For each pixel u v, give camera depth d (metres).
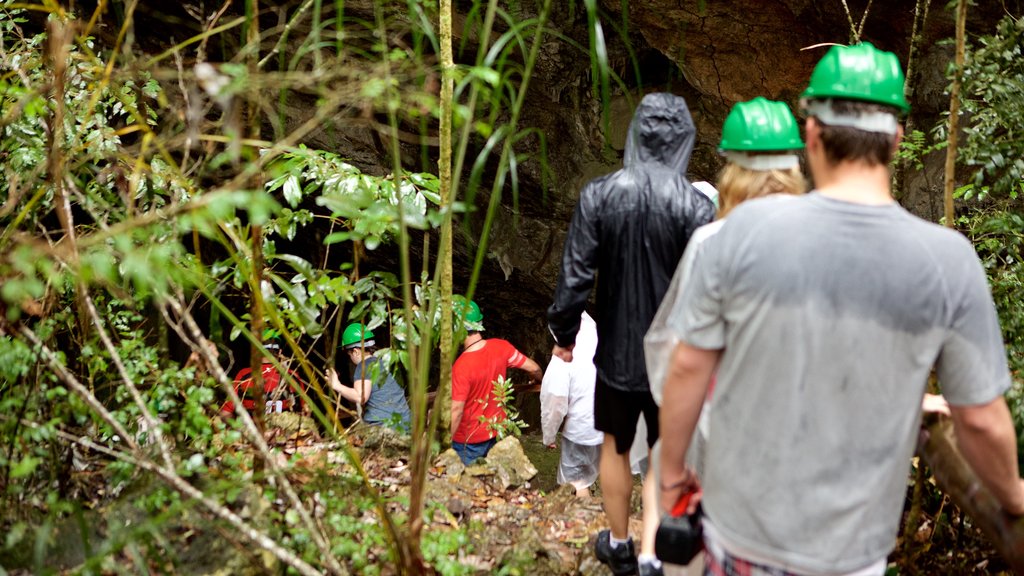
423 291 3.48
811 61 6.83
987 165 2.91
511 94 2.21
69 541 2.46
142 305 2.89
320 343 6.24
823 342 1.47
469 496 3.65
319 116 1.92
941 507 2.70
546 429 4.59
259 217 1.58
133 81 2.80
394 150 1.99
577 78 8.79
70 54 2.46
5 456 2.52
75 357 3.02
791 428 1.51
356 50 2.22
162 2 7.82
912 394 1.50
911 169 6.90
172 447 3.00
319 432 4.09
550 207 10.06
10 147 2.79
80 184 2.52
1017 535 1.67
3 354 2.36
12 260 1.64
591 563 3.04
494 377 4.90
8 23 3.20
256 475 2.18
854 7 6.32
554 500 3.71
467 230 2.12
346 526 2.56
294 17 2.32
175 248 1.79
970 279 1.48
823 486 1.51
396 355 3.46
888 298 1.45
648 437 2.71
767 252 1.49
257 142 2.11
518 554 3.04
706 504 1.67
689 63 7.26
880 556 1.56
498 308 12.49
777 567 1.56
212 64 1.89
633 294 2.58
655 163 2.60
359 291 3.39
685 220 2.54
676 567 2.04
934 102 6.48
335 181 3.16
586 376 4.56
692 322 1.60
